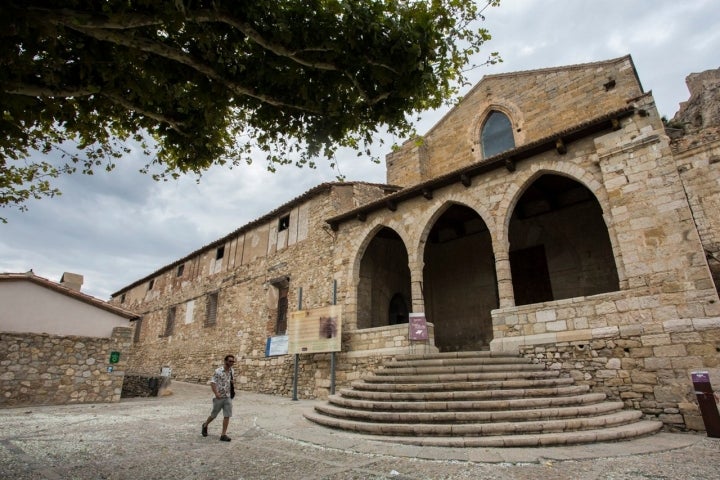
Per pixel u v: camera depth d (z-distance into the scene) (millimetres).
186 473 4590
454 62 6277
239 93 5508
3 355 10695
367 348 12539
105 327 12445
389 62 5367
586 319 8969
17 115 4863
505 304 10305
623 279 8781
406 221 12992
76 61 4867
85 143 6340
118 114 5977
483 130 16812
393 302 15844
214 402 6684
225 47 5082
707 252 11336
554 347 9219
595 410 7223
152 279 28297
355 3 5008
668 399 7648
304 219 16828
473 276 15422
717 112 17797
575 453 5574
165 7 4188
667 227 8438
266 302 17312
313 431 7254
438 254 16609
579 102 14086
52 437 6602
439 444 6117
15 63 4293
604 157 9578
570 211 13672
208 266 22469
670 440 6512
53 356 11398
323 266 15133
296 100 5691
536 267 14008
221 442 6355
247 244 19969
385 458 5395
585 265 12953
